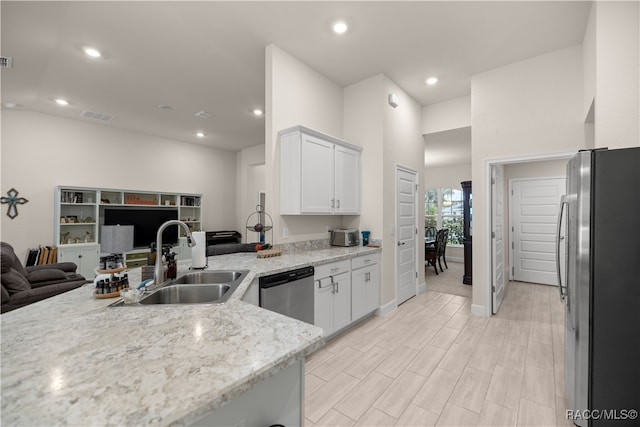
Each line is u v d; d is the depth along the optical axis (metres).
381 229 3.59
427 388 2.05
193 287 1.73
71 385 0.70
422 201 4.62
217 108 4.54
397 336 2.92
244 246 3.61
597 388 1.48
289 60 3.11
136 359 0.83
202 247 2.24
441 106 4.47
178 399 0.65
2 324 1.10
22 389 0.68
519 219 5.29
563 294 1.95
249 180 7.30
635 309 1.40
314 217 3.49
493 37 2.86
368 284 3.35
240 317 1.18
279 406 0.91
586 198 1.49
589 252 1.49
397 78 3.71
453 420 1.74
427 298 4.27
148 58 3.13
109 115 4.79
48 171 4.68
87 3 2.30
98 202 4.92
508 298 4.24
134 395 0.67
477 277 3.55
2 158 4.33
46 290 2.67
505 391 2.01
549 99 3.11
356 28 2.71
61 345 0.92
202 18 2.53
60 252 4.45
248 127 5.48
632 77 2.00
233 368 0.78
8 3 2.27
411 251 4.32
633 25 2.01
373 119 3.65
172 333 1.02
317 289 2.64
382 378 2.18
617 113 2.03
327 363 2.40
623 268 1.42
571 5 2.40
